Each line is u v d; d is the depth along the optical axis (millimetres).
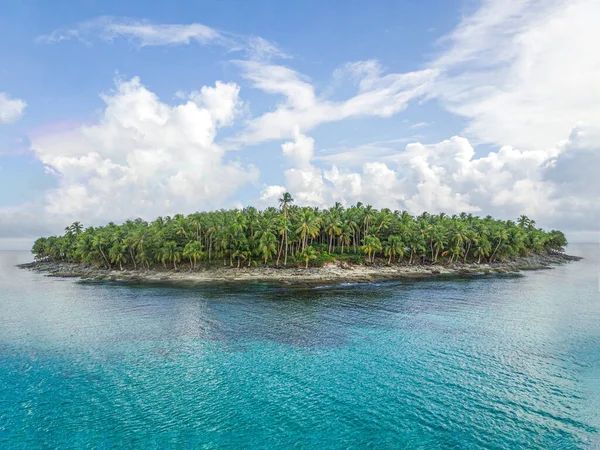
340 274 119250
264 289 97125
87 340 53000
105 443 28328
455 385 37750
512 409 32938
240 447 27703
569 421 31000
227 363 43906
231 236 120000
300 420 31359
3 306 78125
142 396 35750
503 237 147625
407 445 27812
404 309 71875
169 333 56188
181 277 117188
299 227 123562
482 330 57000
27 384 38469
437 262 140000
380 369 41812
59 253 179875
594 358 45031
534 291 92938
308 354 46750
